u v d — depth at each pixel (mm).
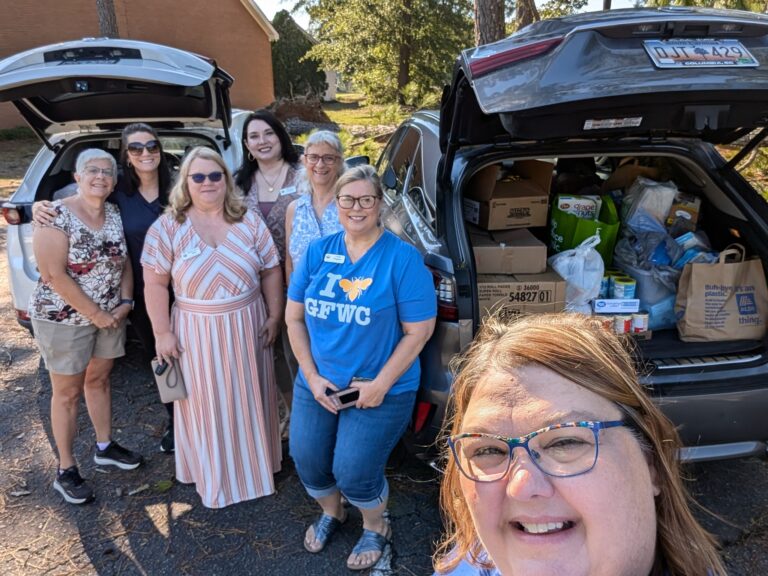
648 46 1949
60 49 2969
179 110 3629
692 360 2314
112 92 3203
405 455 2924
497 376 858
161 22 18438
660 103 1908
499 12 6434
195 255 2336
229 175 2432
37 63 2934
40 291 2420
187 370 2441
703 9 2332
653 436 821
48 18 16938
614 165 3734
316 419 2141
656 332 2586
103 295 2514
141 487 2725
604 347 875
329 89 34594
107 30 11477
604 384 811
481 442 822
